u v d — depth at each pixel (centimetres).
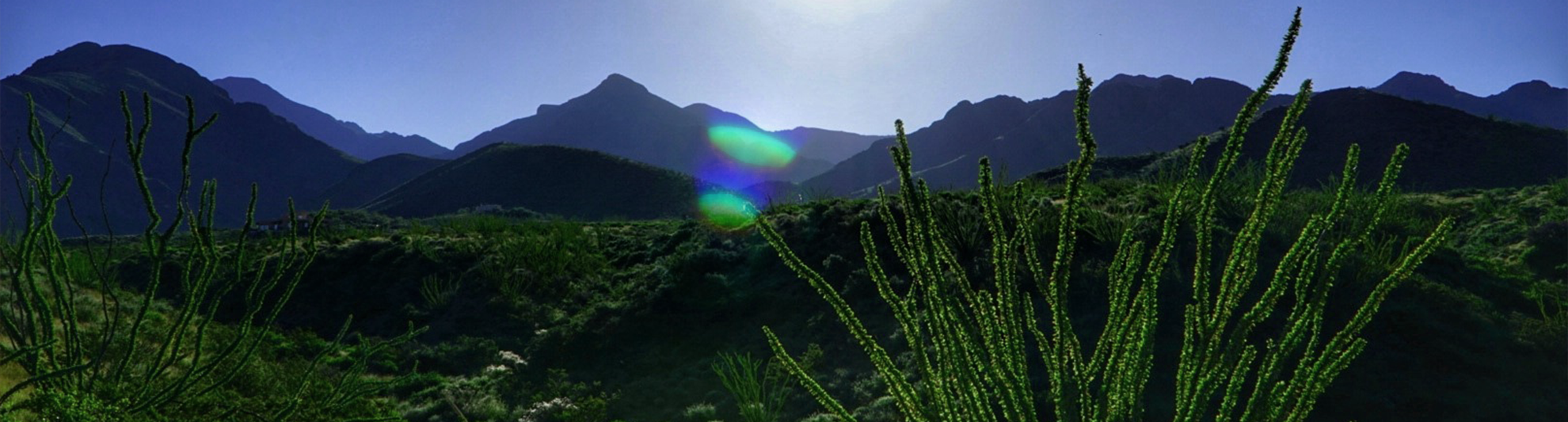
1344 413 1432
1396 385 1507
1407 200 3306
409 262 3153
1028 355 1591
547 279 2884
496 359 2273
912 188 196
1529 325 1747
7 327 401
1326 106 10931
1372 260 1872
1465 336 1673
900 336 1859
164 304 1952
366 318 2775
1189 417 179
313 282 2958
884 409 1469
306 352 2133
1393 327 1695
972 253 2095
